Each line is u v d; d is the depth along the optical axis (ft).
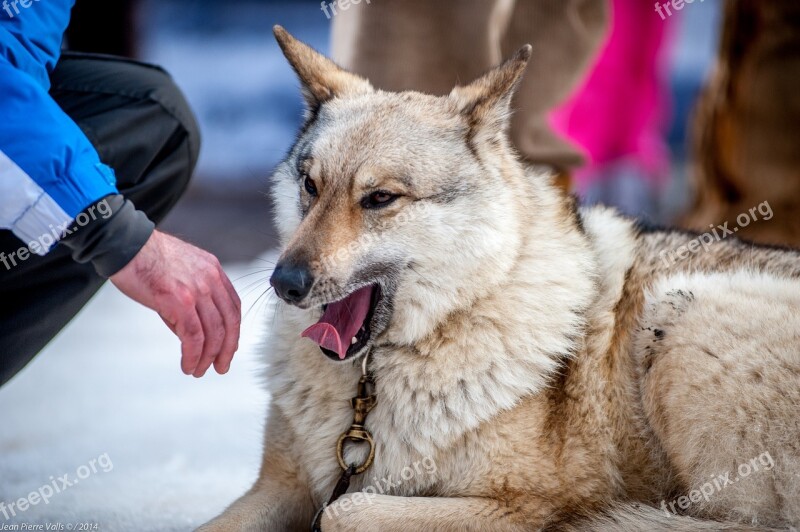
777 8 35.45
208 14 73.97
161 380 29.86
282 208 19.11
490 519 16.07
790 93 36.04
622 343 18.11
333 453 17.37
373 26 25.07
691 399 16.53
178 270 14.11
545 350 17.30
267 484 17.85
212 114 71.10
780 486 15.74
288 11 74.43
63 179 12.94
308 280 16.35
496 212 17.58
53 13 14.67
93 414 25.99
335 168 17.49
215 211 63.93
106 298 43.47
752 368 16.14
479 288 17.30
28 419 25.44
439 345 17.15
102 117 17.29
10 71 12.78
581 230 19.36
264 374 18.66
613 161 48.19
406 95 19.07
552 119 32.01
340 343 16.21
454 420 16.69
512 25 28.63
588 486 17.07
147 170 18.28
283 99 72.18
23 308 16.28
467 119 18.28
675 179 63.93
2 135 12.59
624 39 46.21
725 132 37.55
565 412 17.34
